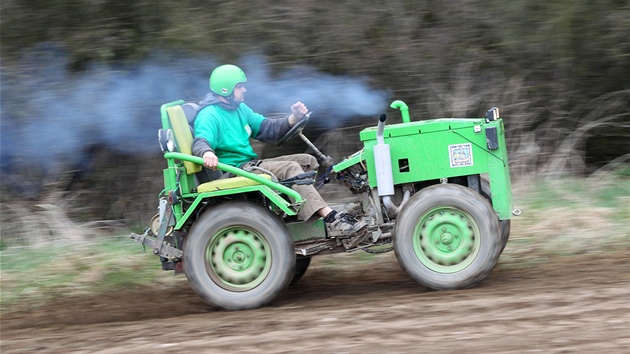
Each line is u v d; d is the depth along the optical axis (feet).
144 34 105.60
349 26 106.01
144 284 78.43
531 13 105.81
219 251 64.03
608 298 57.16
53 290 77.82
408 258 63.26
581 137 111.86
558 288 61.77
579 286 62.13
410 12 107.76
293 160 69.10
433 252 63.31
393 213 65.72
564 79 108.99
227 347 51.88
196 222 63.82
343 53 106.52
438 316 55.36
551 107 110.83
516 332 50.26
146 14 104.99
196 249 63.46
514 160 107.86
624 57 104.83
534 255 76.89
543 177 106.22
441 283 62.85
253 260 63.93
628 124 110.63
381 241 66.85
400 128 65.82
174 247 67.00
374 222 66.64
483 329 51.39
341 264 80.28
